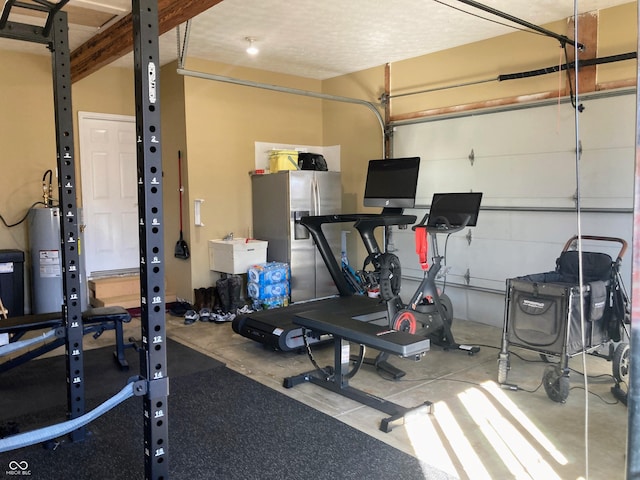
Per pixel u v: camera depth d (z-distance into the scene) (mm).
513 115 5230
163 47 5656
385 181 5637
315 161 6684
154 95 1782
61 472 2682
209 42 5508
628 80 4398
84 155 6301
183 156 6211
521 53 5137
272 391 3762
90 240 6418
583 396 3623
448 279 5926
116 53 4555
